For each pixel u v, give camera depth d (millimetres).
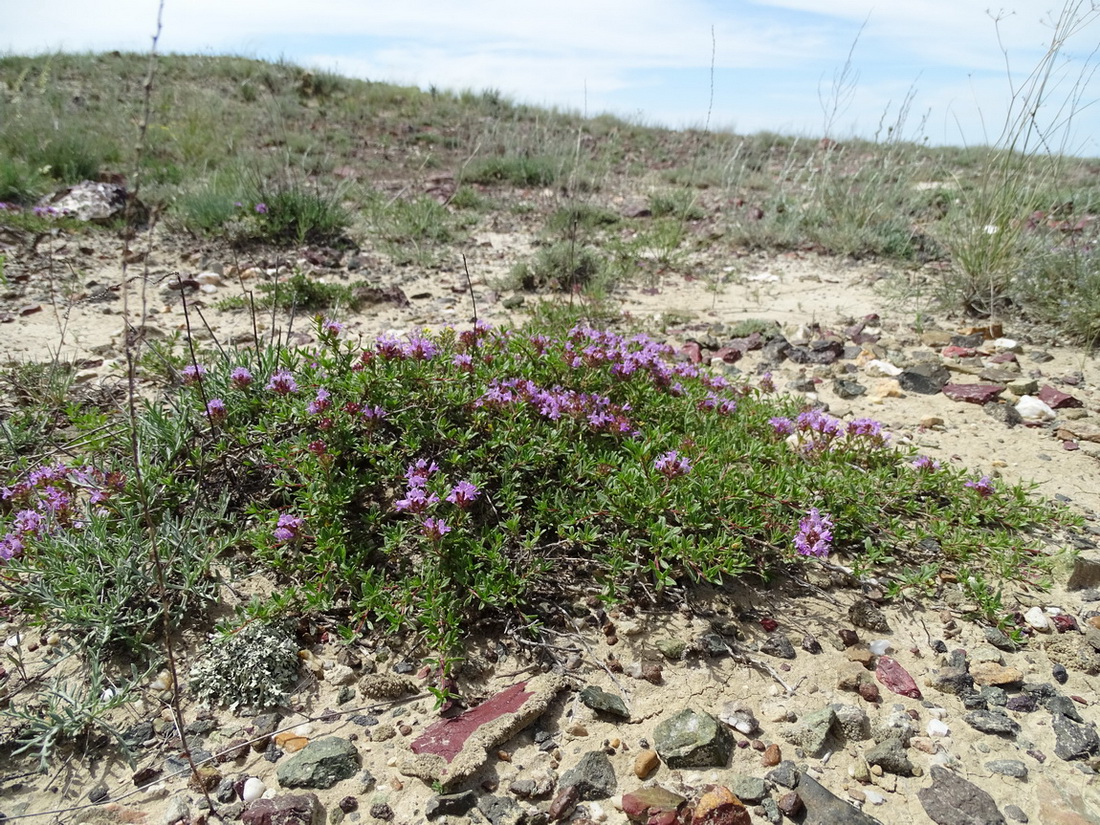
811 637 398
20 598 384
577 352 558
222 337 734
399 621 373
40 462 479
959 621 416
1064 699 365
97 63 2584
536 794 313
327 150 1793
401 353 493
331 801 310
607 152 2053
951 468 541
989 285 856
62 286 857
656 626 400
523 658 379
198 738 335
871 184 1278
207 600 396
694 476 452
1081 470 557
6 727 333
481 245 1160
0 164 1206
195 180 1304
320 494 417
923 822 309
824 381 708
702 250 1186
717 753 329
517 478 446
